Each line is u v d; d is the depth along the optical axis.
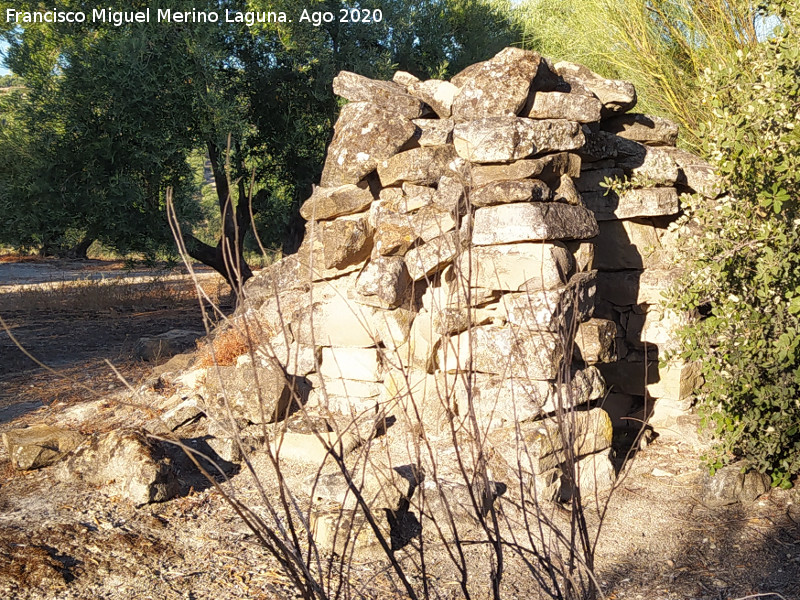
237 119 11.16
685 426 4.91
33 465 4.57
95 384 6.82
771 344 3.85
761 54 3.92
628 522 3.85
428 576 3.29
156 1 10.73
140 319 12.05
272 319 5.53
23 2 11.03
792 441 4.12
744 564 3.37
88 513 3.87
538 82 4.54
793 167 3.59
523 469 3.95
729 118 3.77
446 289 4.59
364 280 4.63
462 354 4.45
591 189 5.14
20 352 8.98
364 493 3.78
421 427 2.02
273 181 13.05
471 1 14.41
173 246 11.36
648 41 7.98
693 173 5.32
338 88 5.19
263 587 3.17
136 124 10.62
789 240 3.75
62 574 3.22
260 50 12.13
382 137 4.86
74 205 10.91
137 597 3.09
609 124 5.41
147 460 4.08
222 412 4.89
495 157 4.29
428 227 4.56
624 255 5.17
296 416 4.81
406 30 13.23
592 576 1.99
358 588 3.16
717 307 3.98
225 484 4.27
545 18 10.16
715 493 3.99
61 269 22.02
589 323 4.41
